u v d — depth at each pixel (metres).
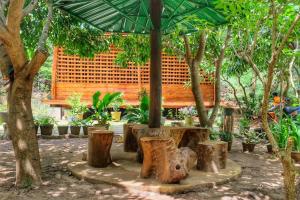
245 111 9.52
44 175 4.50
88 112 11.23
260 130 7.81
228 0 2.88
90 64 12.41
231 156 6.11
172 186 3.82
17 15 3.65
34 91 16.52
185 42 6.52
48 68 16.81
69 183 4.17
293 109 7.60
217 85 6.90
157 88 4.63
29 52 7.33
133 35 7.48
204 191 3.91
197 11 5.05
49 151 6.29
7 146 6.74
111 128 9.45
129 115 8.26
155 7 4.51
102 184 4.08
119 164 4.88
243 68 9.11
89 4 5.20
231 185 4.19
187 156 4.11
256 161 5.72
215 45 7.56
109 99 8.58
